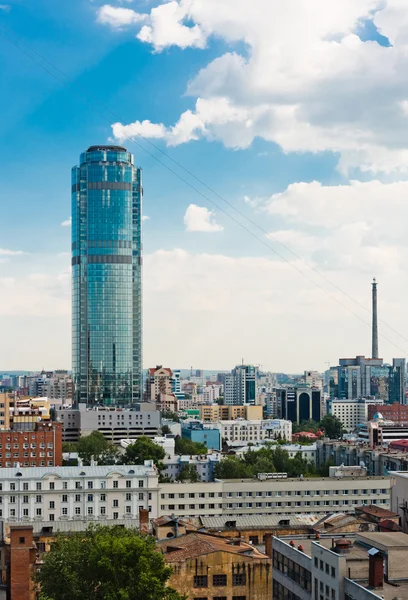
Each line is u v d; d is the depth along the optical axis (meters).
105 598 133.12
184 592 141.62
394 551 147.38
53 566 143.88
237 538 170.12
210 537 163.25
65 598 140.38
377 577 138.38
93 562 139.62
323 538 175.88
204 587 142.12
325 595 151.00
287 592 171.88
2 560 161.12
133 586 135.00
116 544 139.75
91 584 141.75
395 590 137.50
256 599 142.75
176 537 167.50
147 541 148.12
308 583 160.25
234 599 142.38
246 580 142.88
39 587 154.38
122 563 139.25
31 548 152.88
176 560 142.75
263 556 146.50
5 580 158.50
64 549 147.12
